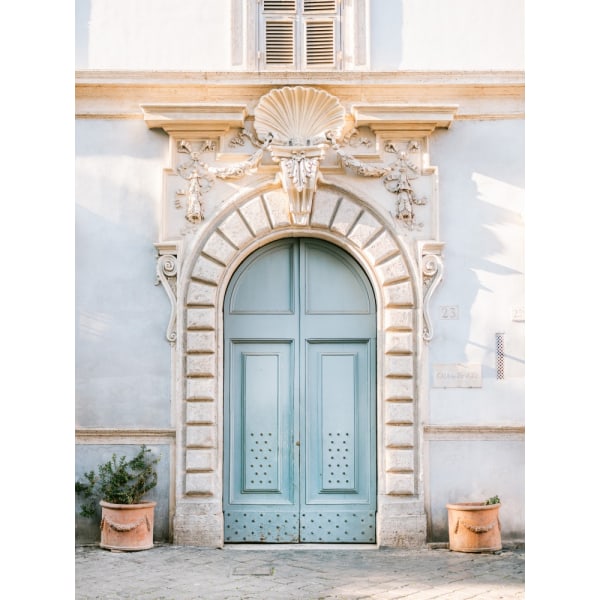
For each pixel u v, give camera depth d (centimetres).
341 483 1006
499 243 1011
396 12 1021
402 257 1001
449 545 970
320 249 1022
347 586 811
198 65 1019
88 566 883
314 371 1016
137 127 1019
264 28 1021
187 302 996
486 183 1015
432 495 988
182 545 974
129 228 1014
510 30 1018
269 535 998
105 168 1016
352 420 1012
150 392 998
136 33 1019
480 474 991
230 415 1010
